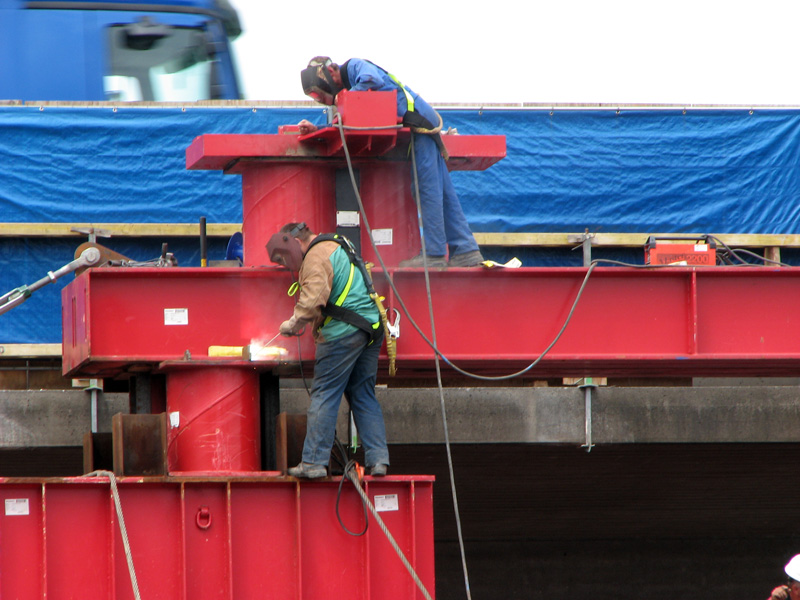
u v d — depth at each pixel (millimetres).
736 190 47344
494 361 31594
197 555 28125
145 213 45000
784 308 32469
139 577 27703
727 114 47719
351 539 29250
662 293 32281
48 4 48375
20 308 44031
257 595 28422
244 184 32312
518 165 46688
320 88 31750
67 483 27375
